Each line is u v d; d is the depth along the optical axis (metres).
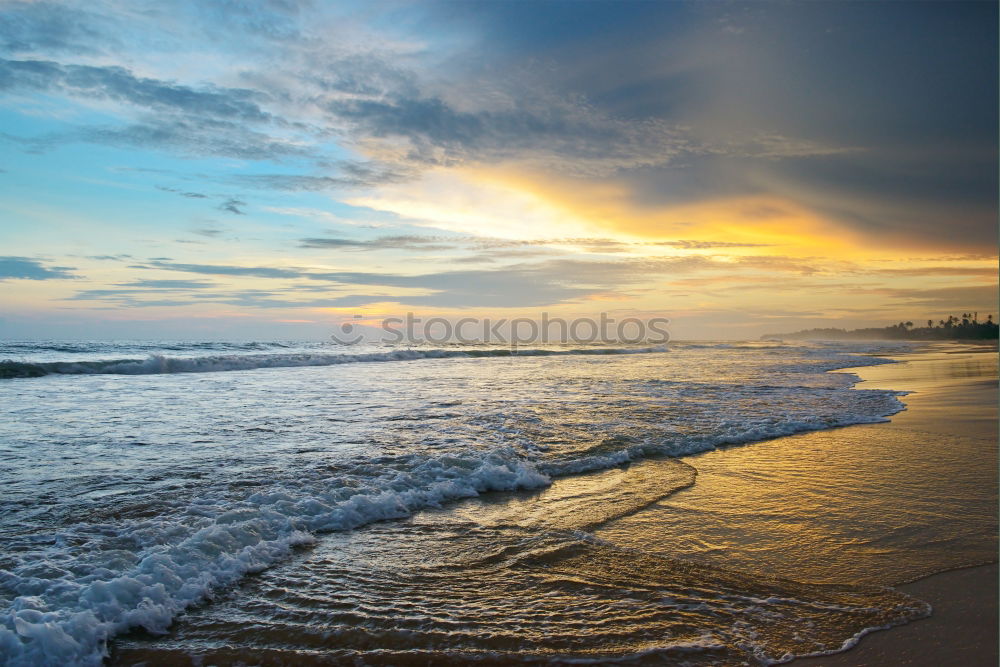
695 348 51.41
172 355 26.03
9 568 4.09
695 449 8.50
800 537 5.12
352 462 7.19
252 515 5.15
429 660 3.26
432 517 5.62
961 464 7.67
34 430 9.12
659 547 4.91
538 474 6.88
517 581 4.26
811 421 10.70
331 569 4.41
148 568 4.05
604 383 17.45
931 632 3.53
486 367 24.98
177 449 7.81
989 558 4.62
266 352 30.69
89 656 3.21
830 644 3.42
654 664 3.24
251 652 3.33
